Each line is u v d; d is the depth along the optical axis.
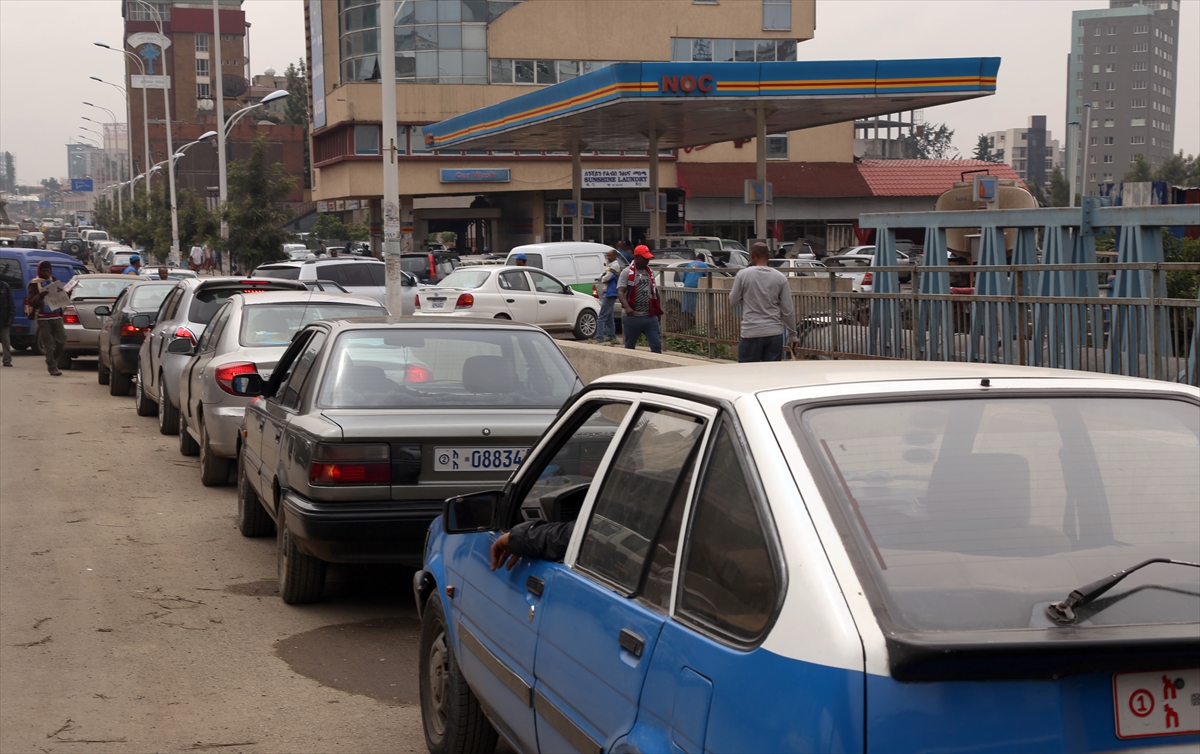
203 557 7.69
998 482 2.55
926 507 2.44
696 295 16.06
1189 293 10.96
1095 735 2.13
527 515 3.98
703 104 29.69
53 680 5.32
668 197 57.09
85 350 20.91
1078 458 2.67
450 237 66.38
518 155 55.06
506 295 23.77
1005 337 9.87
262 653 5.77
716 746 2.33
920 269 11.05
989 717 2.09
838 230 57.16
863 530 2.34
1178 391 2.91
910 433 2.61
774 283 11.82
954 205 18.59
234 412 9.40
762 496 2.44
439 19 53.97
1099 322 8.77
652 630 2.70
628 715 2.74
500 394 6.44
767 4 57.38
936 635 2.14
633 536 3.00
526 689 3.42
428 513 5.86
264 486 7.10
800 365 3.23
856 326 12.23
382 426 5.86
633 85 28.28
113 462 11.39
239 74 144.12
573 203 40.41
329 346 6.60
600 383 3.62
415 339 6.70
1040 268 9.34
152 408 14.99
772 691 2.20
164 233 57.84
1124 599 2.31
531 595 3.48
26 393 17.36
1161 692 2.17
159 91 141.12
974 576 2.32
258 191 36.34
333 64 58.72
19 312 24.34
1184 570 2.44
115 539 8.15
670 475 2.89
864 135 95.00
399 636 6.09
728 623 2.45
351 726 4.83
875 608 2.17
